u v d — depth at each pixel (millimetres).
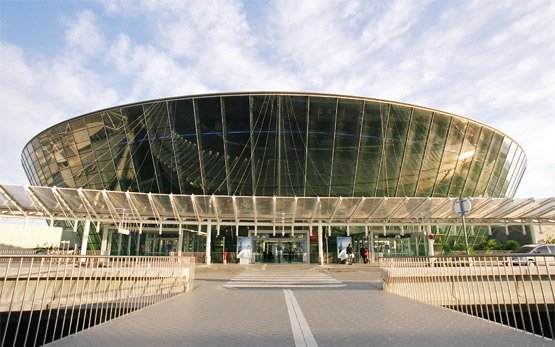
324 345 5609
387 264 14227
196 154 30719
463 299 11789
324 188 31047
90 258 11156
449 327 6910
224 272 23234
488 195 37625
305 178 30781
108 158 32375
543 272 12797
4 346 10344
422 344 5641
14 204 26984
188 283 13508
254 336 6203
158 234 33250
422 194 32844
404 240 33625
